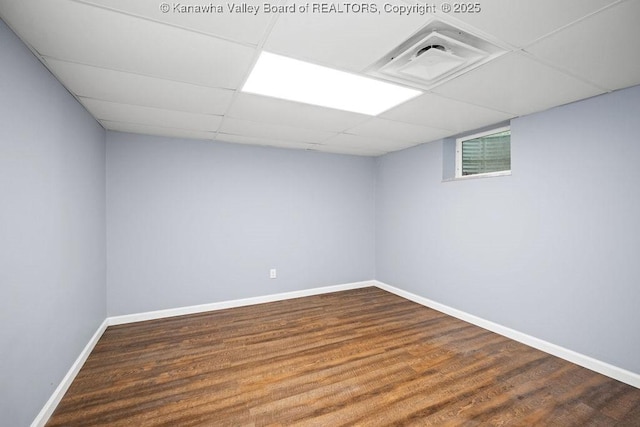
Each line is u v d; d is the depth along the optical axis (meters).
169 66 1.83
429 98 2.36
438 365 2.44
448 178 3.64
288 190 4.26
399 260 4.41
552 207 2.58
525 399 2.00
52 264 1.91
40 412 1.73
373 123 3.00
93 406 1.93
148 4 1.27
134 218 3.37
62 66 1.82
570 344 2.47
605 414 1.85
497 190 3.04
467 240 3.36
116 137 3.29
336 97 2.33
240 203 3.95
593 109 2.32
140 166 3.40
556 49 1.64
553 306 2.59
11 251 1.47
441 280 3.71
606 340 2.26
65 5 1.28
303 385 2.17
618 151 2.19
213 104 2.47
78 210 2.37
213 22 1.41
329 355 2.62
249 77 1.99
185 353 2.64
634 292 2.12
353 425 1.77
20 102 1.55
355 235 4.80
